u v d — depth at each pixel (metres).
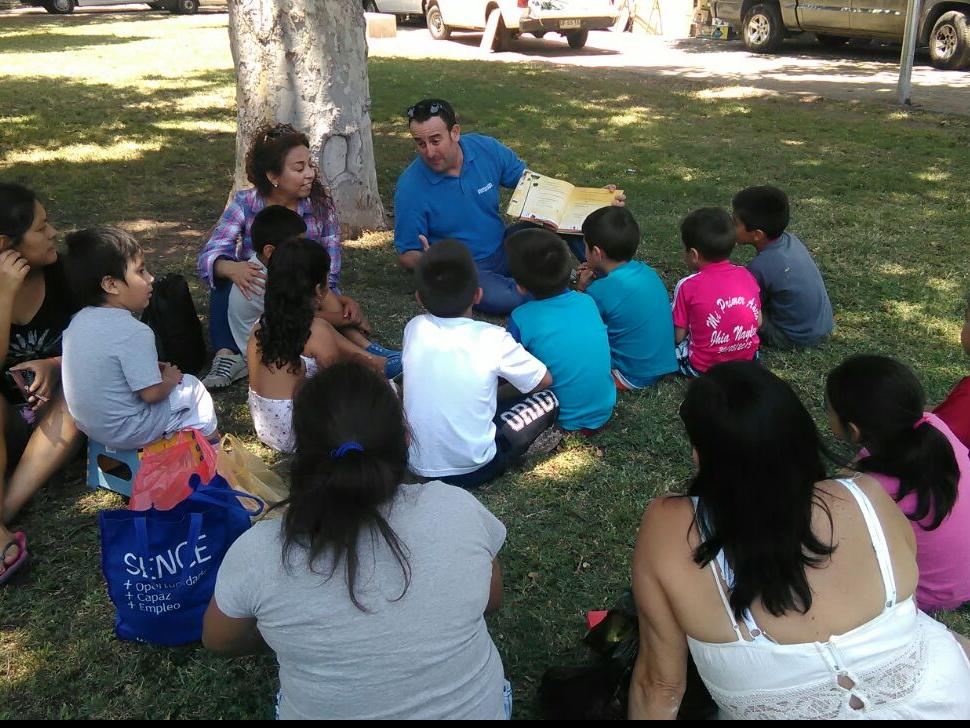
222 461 2.97
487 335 3.43
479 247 5.10
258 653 2.51
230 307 4.35
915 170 8.11
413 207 5.01
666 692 2.07
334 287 4.72
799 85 12.92
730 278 4.18
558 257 3.79
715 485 1.90
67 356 3.08
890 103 11.40
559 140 9.32
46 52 15.59
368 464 1.84
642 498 3.46
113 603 2.84
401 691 1.87
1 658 2.71
